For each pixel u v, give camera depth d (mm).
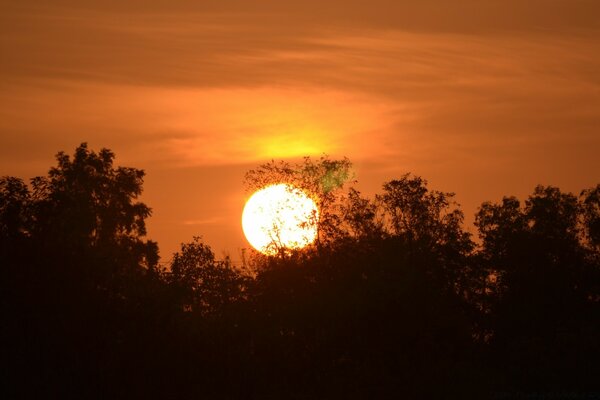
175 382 158500
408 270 186500
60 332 153000
